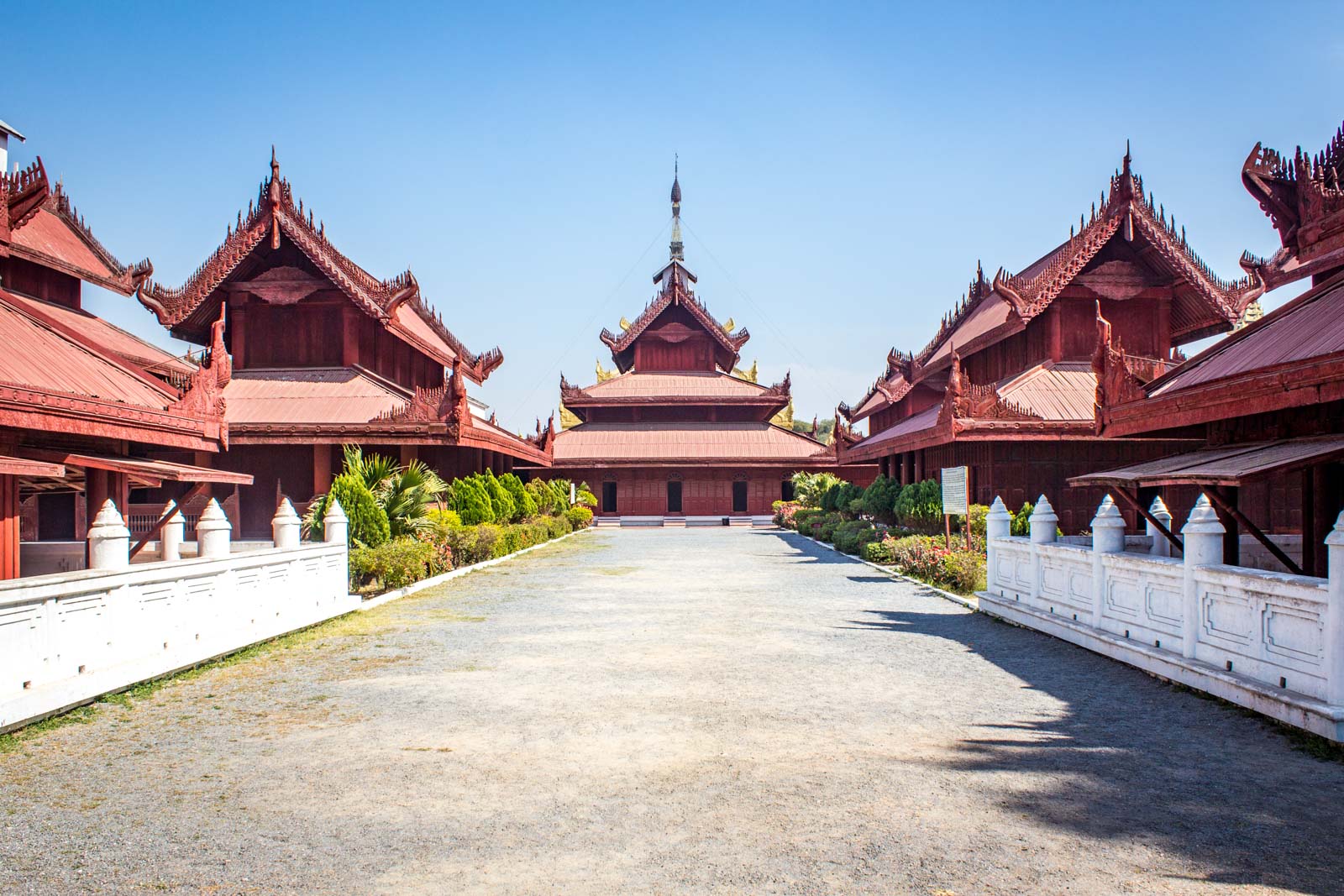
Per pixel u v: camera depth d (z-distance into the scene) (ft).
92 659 25.81
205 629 32.04
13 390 32.22
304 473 90.48
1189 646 27.20
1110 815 16.58
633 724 23.29
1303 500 32.24
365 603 48.57
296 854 14.94
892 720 23.59
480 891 13.48
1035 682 28.14
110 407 37.11
